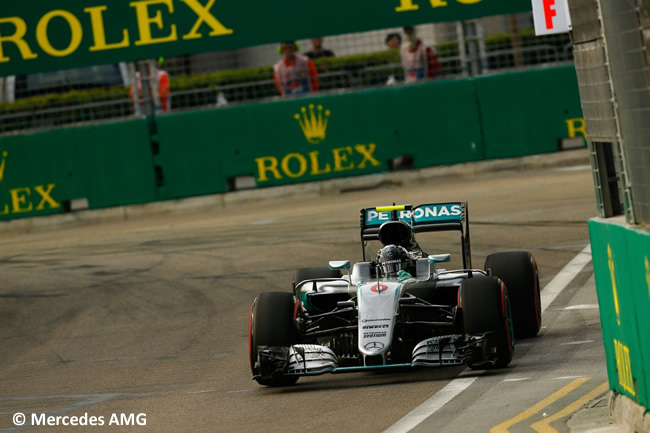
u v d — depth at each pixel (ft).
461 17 261.24
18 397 111.96
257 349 98.78
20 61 265.13
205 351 125.49
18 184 268.62
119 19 264.11
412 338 105.29
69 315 159.84
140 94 270.26
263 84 273.95
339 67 272.51
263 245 200.95
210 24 263.70
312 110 265.34
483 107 263.29
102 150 267.59
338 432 80.23
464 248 114.01
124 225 258.98
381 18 262.67
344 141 265.34
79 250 223.30
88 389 111.86
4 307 170.40
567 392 83.56
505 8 260.62
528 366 97.25
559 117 263.49
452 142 264.52
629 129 67.36
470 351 93.76
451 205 114.21
